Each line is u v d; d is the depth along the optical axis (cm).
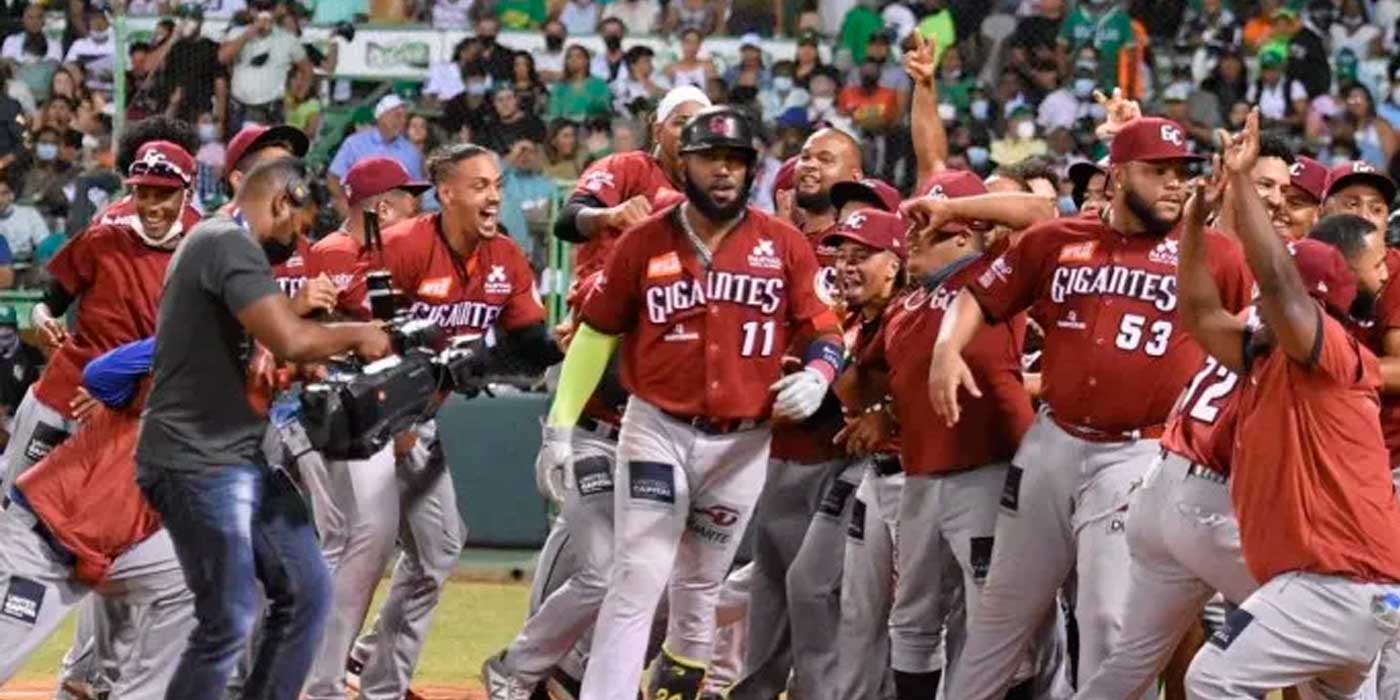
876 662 1875
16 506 1641
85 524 1634
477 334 1997
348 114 3919
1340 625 1459
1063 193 3142
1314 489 1460
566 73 3956
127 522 1641
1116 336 1652
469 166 1980
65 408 1986
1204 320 1521
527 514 3209
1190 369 1644
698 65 4047
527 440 3216
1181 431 1582
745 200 1697
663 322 1698
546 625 1875
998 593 1712
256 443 1575
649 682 1870
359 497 1906
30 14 3859
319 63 3931
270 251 1611
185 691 1544
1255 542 1486
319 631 1595
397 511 1948
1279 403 1468
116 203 2023
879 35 3931
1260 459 1476
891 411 1800
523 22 4109
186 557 1555
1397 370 1652
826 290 1862
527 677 1883
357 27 3966
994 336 1744
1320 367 1446
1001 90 3884
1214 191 1513
